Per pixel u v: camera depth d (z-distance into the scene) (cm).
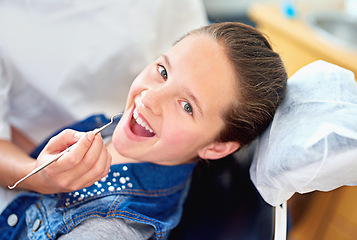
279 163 64
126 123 75
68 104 111
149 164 81
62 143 65
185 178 88
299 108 68
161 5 116
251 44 73
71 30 108
